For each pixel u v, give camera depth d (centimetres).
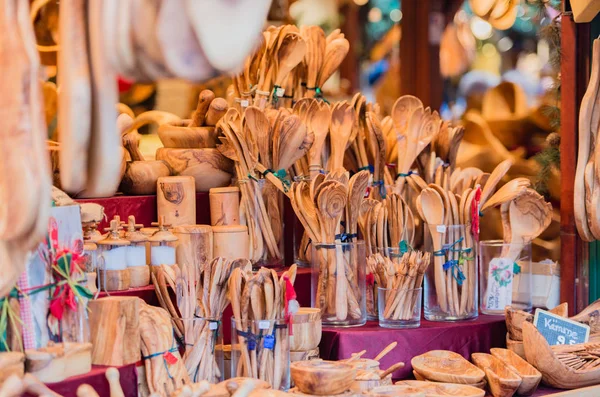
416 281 261
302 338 235
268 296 223
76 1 143
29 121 146
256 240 274
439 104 465
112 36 137
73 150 143
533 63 393
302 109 288
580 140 285
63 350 183
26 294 184
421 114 306
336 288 256
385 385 226
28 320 184
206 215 283
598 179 280
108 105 145
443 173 300
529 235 292
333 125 289
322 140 286
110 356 196
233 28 143
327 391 206
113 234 233
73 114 141
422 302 295
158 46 140
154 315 215
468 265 273
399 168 305
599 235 283
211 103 280
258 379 213
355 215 264
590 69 299
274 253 279
